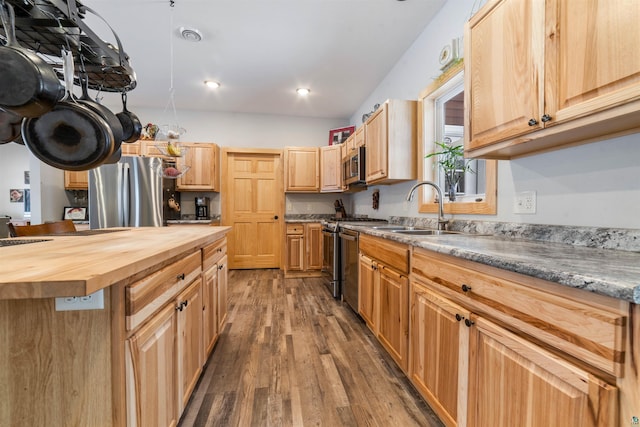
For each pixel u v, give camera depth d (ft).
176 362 3.92
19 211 20.15
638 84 2.55
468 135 4.79
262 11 7.48
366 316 7.55
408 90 9.29
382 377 5.60
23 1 3.50
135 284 2.81
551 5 3.31
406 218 9.16
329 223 11.37
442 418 4.04
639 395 1.89
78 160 4.14
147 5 7.23
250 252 15.79
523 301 2.75
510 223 5.16
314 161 14.92
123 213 11.64
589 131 3.37
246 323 8.23
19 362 2.48
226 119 15.38
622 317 1.96
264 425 4.37
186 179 13.91
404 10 7.48
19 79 3.22
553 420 2.40
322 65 10.34
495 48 4.17
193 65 10.32
